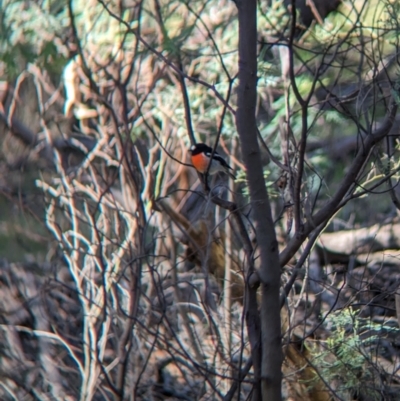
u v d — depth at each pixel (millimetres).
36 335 12398
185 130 12492
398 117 10055
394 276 12594
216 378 10383
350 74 11148
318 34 11250
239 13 7621
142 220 9914
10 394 12156
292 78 7426
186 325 10742
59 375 11922
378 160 8883
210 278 12055
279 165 8242
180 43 9383
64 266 13031
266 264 7816
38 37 12539
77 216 10602
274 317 7852
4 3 12508
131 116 12227
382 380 9453
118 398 9562
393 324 11047
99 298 10727
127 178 10797
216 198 8242
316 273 12883
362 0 11336
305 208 8859
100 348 10938
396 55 8102
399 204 8773
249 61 7613
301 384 10453
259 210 7801
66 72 12789
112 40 11859
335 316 10047
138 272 9148
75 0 12320
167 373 11234
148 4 11273
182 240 11109
